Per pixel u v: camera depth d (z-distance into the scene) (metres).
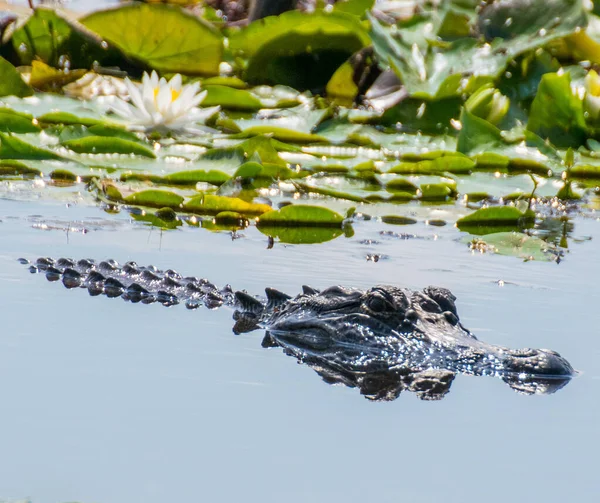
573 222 18.70
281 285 14.27
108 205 18.25
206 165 19.86
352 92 25.58
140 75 26.23
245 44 25.47
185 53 25.55
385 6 30.33
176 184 19.12
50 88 24.61
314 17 24.88
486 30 25.25
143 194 17.94
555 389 10.80
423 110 23.67
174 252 15.80
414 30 25.66
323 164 20.53
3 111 20.72
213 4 30.98
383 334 12.39
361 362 11.84
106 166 19.81
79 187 19.12
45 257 14.90
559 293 14.15
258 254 15.89
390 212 18.70
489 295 13.99
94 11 24.34
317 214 17.66
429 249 16.45
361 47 25.36
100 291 13.92
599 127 23.33
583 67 25.69
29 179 19.45
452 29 26.91
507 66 24.78
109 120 22.08
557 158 21.88
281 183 19.67
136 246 16.02
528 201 19.52
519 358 11.45
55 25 25.80
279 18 24.89
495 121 23.02
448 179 20.30
